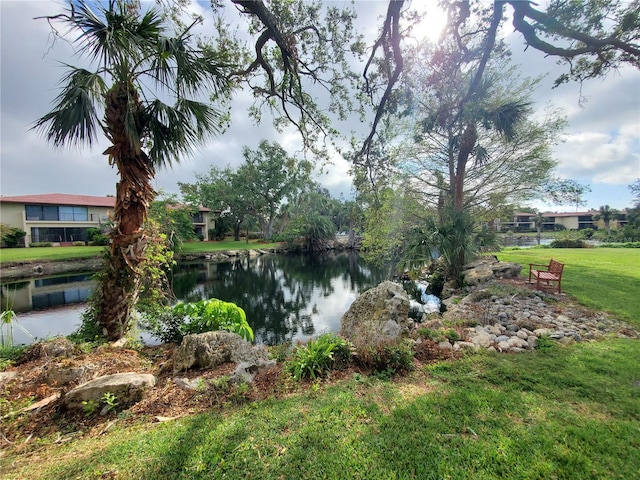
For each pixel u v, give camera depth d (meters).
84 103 3.71
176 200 22.72
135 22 3.80
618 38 4.54
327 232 32.62
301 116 7.22
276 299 10.84
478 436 2.02
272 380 3.03
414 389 2.74
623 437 1.98
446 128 6.85
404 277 13.23
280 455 1.87
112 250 4.38
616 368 3.02
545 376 2.88
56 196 28.34
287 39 5.37
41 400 2.55
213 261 22.58
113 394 2.48
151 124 4.33
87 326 4.44
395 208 12.47
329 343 3.43
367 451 1.89
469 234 9.38
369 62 6.00
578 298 6.00
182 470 1.74
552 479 1.64
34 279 13.08
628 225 29.17
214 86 4.75
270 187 33.69
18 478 1.70
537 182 11.19
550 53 5.00
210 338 3.37
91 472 1.73
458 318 5.25
